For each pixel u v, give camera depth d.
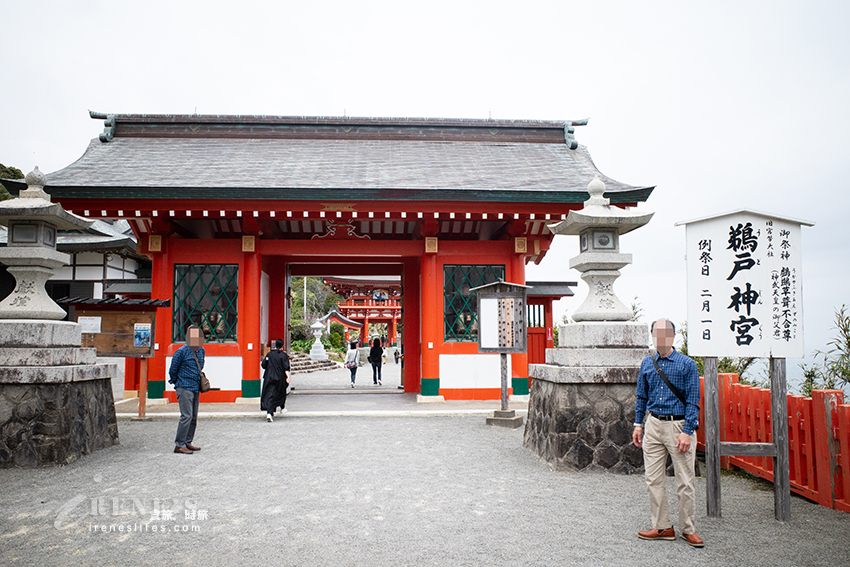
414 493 5.60
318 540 4.30
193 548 4.13
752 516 4.94
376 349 19.94
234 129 16.16
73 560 3.91
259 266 13.17
